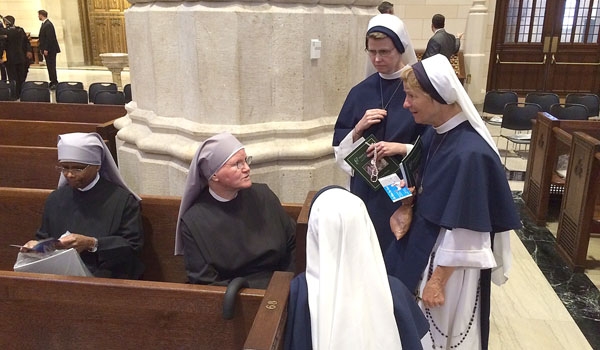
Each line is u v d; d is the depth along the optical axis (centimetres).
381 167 218
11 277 191
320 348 136
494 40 1054
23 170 376
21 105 547
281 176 314
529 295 339
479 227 175
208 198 226
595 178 353
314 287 149
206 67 295
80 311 191
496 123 670
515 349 282
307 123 314
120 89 1077
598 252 403
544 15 1034
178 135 322
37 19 1454
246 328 181
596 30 1030
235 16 285
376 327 139
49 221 249
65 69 1459
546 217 457
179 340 188
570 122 448
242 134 298
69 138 235
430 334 200
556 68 1060
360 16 329
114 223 243
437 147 187
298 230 194
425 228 190
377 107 233
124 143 363
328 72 322
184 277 273
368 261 144
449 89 173
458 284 195
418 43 1010
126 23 347
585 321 310
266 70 301
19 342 200
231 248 220
